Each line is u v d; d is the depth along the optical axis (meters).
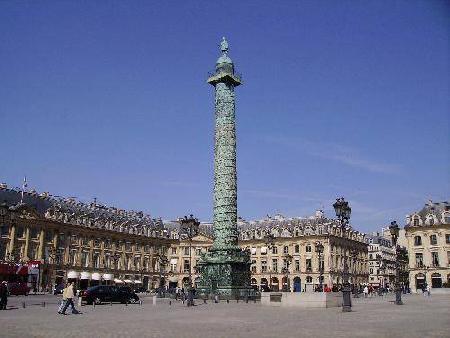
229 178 53.81
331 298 35.53
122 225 106.62
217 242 53.38
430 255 95.81
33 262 69.88
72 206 99.38
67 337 16.09
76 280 93.50
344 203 37.94
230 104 55.72
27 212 86.31
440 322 21.55
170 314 27.92
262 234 116.38
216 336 16.30
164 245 116.00
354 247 118.00
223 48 57.88
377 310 31.00
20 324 20.91
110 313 29.00
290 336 16.30
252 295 50.31
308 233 110.12
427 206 100.19
